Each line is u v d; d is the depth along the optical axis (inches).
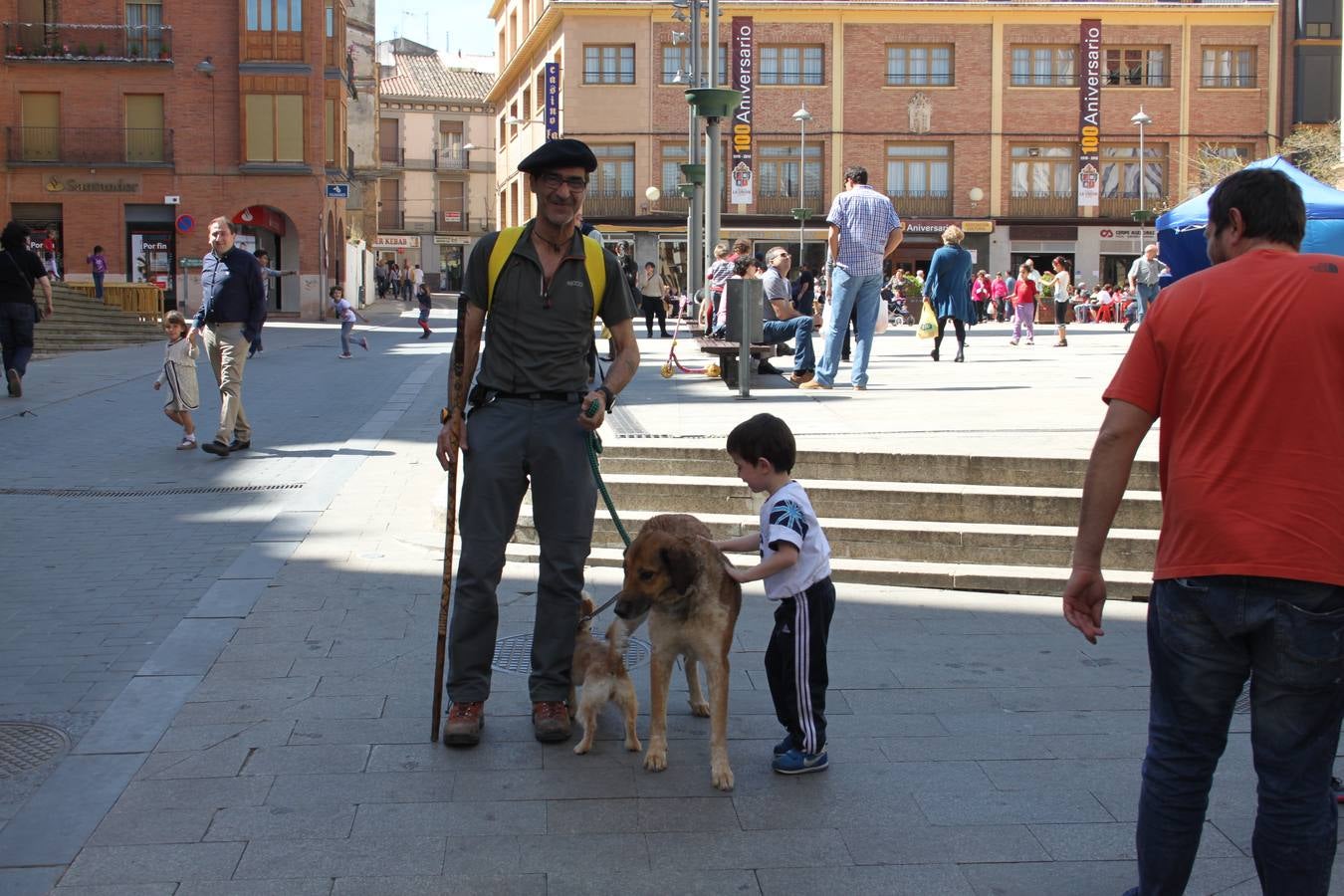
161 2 1598.2
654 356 812.0
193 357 483.5
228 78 1615.4
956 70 1980.8
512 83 2439.7
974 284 1652.3
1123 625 267.1
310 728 204.5
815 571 185.6
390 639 249.1
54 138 1596.9
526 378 204.5
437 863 159.9
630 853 163.2
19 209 1608.0
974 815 174.4
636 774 188.7
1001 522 311.9
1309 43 1967.3
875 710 215.2
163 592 285.1
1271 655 125.8
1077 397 485.1
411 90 3063.5
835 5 1951.3
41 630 256.1
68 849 162.2
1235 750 197.3
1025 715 213.0
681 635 184.7
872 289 516.1
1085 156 1979.6
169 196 1614.2
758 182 1991.9
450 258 3110.2
